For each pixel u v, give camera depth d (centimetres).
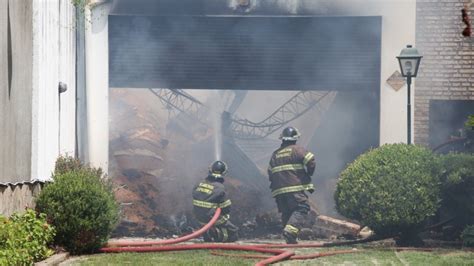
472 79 2359
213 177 2030
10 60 1661
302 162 1992
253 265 1541
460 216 1961
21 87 1734
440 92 2367
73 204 1712
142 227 2283
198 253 1725
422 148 1927
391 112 2381
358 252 1761
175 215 2419
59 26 2036
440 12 2367
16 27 1700
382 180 1872
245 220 2423
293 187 1978
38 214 1723
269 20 2472
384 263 1586
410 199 1861
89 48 2394
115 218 1781
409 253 1730
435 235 2038
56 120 1986
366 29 2434
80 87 2369
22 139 1739
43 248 1597
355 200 1892
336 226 2134
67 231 1706
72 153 2198
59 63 2052
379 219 1869
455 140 2258
